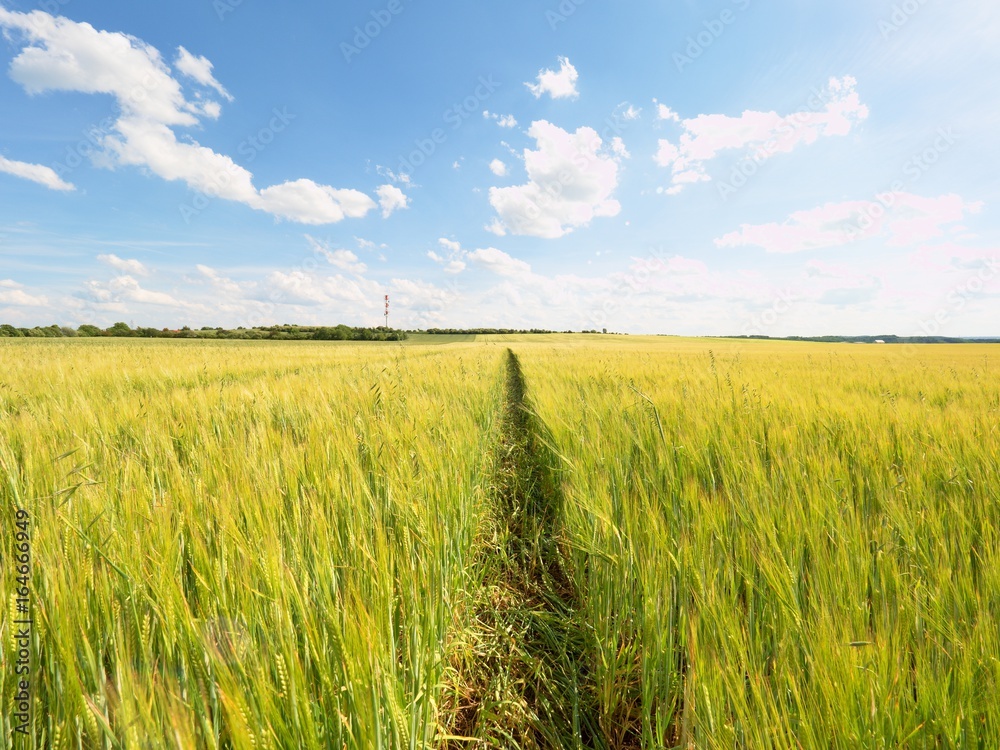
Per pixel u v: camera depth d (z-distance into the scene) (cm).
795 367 1096
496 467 406
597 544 200
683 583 154
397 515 195
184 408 404
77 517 152
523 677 173
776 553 161
